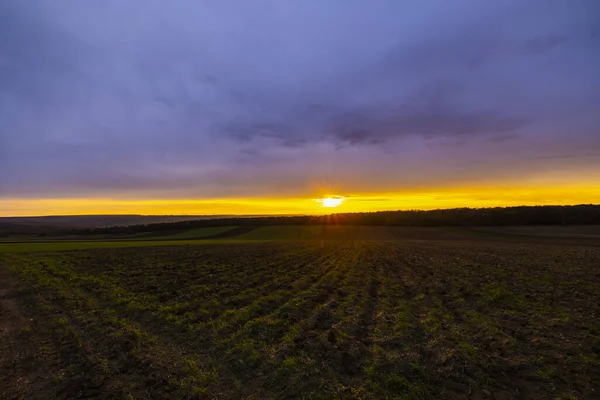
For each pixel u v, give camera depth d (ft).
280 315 43.68
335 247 165.37
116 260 103.65
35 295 55.72
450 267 85.46
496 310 43.60
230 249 148.15
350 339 33.71
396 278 70.90
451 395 22.77
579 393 22.62
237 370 27.76
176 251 136.36
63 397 23.30
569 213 330.34
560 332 34.22
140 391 24.02
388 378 24.99
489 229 299.79
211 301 51.01
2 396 23.53
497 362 27.22
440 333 34.94
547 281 61.93
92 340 34.58
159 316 43.45
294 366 27.63
